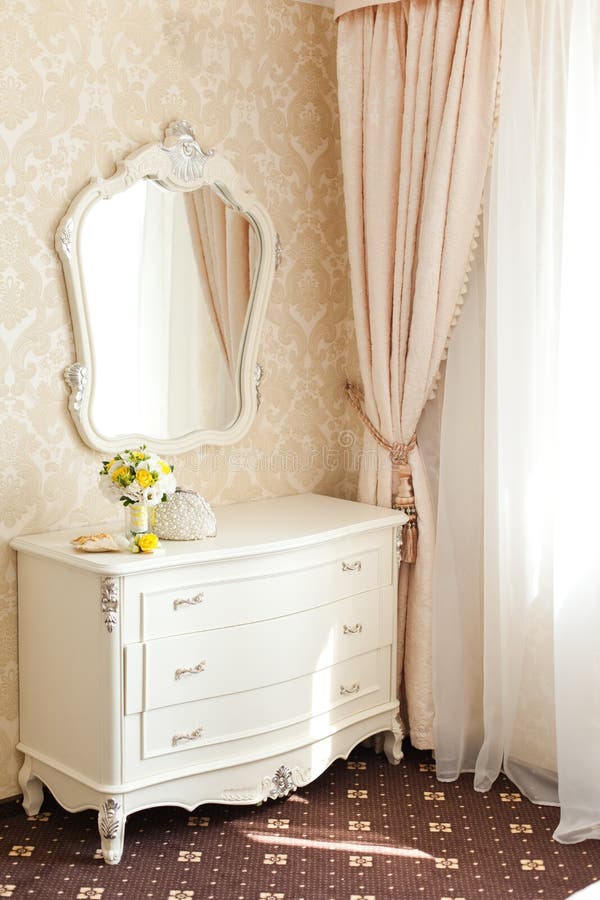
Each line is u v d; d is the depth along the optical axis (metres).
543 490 3.11
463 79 3.11
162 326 3.18
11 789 3.02
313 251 3.59
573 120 2.91
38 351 2.95
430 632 3.37
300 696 3.03
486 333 3.14
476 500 3.30
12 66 2.83
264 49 3.39
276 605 2.94
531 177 3.02
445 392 3.28
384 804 3.09
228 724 2.88
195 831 2.91
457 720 3.29
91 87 2.99
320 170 3.58
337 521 3.17
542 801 3.10
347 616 3.16
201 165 3.20
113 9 3.01
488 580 3.16
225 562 2.82
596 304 2.90
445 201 3.16
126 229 3.07
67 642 2.79
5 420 2.91
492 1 3.05
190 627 2.78
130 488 2.75
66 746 2.83
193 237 3.23
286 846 2.83
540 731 3.17
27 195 2.89
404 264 3.29
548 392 3.08
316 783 3.24
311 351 3.62
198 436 3.28
